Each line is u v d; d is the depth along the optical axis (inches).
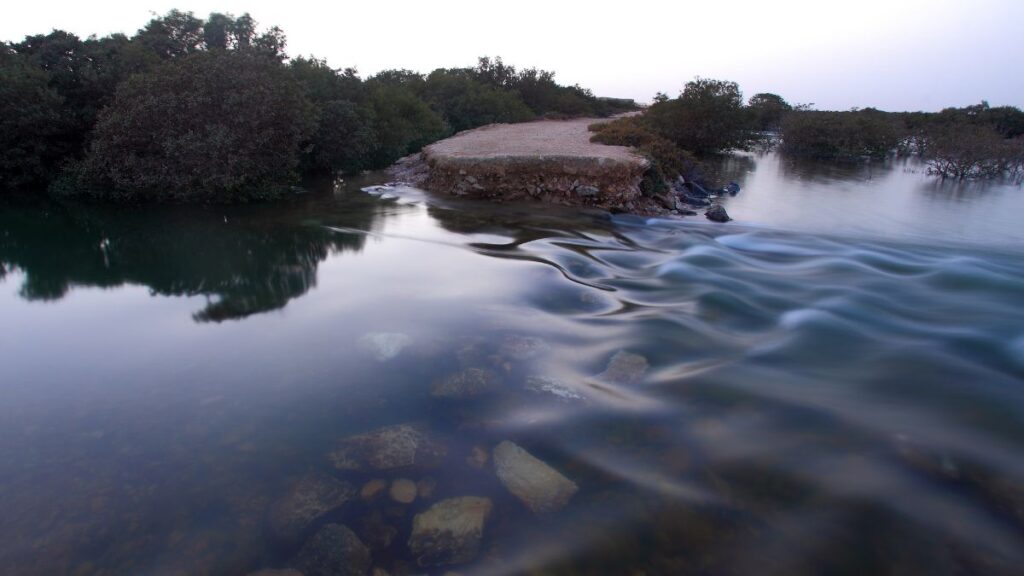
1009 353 155.4
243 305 190.2
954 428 116.4
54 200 397.1
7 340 161.5
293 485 94.3
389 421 113.0
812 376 141.1
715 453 104.9
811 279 225.6
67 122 420.8
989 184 537.6
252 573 76.9
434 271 225.6
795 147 845.8
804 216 353.7
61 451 104.4
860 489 95.4
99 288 215.5
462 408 118.3
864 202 412.5
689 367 143.3
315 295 197.9
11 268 243.0
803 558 80.6
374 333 159.5
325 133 493.0
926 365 148.1
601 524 86.0
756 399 126.6
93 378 135.6
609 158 371.9
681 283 219.5
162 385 130.9
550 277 217.3
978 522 89.2
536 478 95.8
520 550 81.0
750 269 240.4
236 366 140.6
